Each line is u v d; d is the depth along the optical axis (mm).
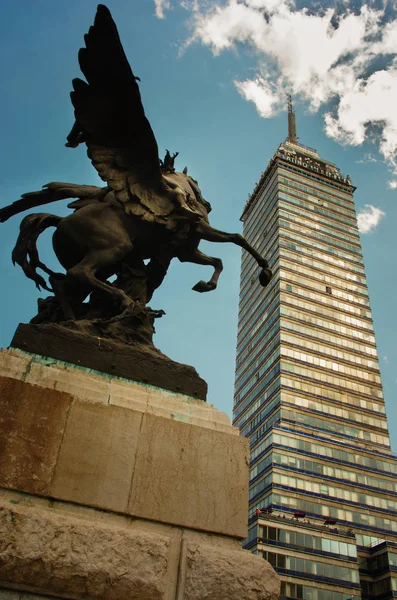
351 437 68750
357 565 52000
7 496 4383
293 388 70438
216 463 5184
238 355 88000
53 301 7016
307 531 52625
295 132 116875
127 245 6902
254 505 62281
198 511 4879
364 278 88000
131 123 7016
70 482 4594
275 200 93812
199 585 4418
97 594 4141
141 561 4344
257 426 71812
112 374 5680
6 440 4559
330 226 92438
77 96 7062
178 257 7793
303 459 63594
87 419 4922
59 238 6969
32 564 4039
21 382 4867
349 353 77500
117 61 6676
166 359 6090
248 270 97188
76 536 4250
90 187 7578
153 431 5109
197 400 5891
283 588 48500
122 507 4645
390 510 63125
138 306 6527
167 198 7312
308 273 84125
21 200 7496
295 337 75812
